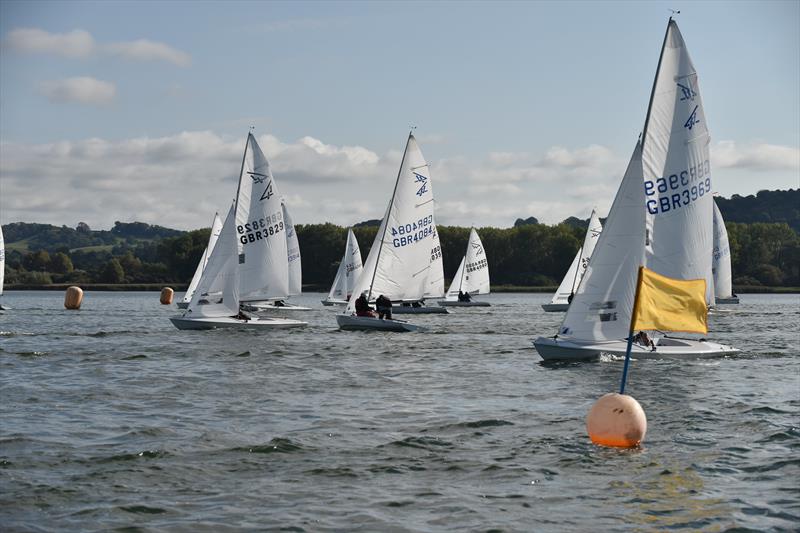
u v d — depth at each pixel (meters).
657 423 20.12
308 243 162.12
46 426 19.39
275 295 49.75
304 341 41.22
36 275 172.12
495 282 169.25
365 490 14.57
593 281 31.06
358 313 48.62
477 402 23.23
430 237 55.91
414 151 55.03
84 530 12.61
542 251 169.62
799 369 30.08
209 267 45.91
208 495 14.25
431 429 19.41
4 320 59.28
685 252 33.88
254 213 49.00
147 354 34.88
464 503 13.88
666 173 33.66
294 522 12.97
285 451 17.17
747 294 167.62
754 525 12.91
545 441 18.14
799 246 175.00
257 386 26.25
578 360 31.36
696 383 26.67
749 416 21.05
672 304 20.94
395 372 29.88
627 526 12.89
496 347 39.19
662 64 33.56
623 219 30.41
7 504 13.69
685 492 14.48
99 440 17.98
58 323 55.88
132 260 179.50
